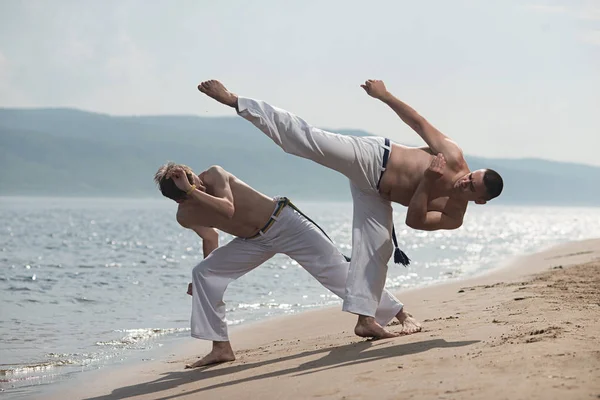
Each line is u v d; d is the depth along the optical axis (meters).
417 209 7.10
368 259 7.67
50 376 8.43
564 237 50.09
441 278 19.17
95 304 15.51
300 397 5.62
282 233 7.88
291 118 7.34
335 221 87.00
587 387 4.84
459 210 7.25
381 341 7.60
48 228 55.03
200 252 33.59
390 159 7.38
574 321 7.36
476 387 5.11
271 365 7.33
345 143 7.32
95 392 7.41
